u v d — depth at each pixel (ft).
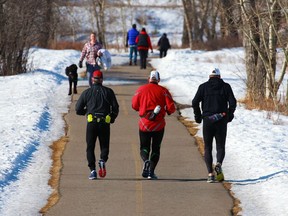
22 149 115.24
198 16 454.40
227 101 99.25
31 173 102.99
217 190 93.91
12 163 104.88
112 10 634.84
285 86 225.35
